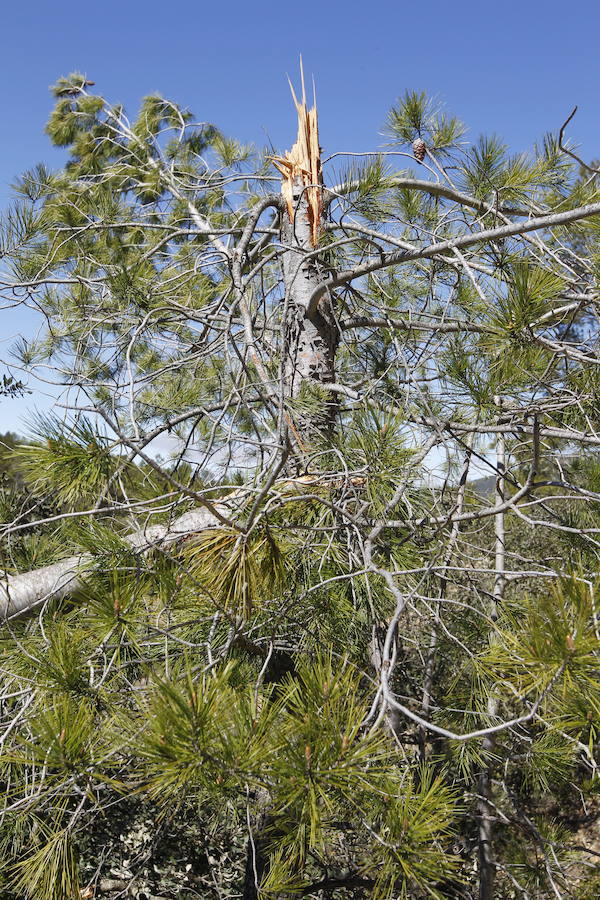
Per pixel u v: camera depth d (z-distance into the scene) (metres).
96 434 1.83
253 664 2.84
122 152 6.36
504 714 3.27
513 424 2.68
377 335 4.15
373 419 2.19
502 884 4.22
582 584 1.35
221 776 1.29
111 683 2.07
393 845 1.40
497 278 2.60
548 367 2.43
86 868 3.77
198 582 1.86
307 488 2.31
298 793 1.29
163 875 4.18
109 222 4.56
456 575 3.39
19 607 2.47
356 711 1.43
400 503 2.46
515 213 3.57
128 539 2.14
